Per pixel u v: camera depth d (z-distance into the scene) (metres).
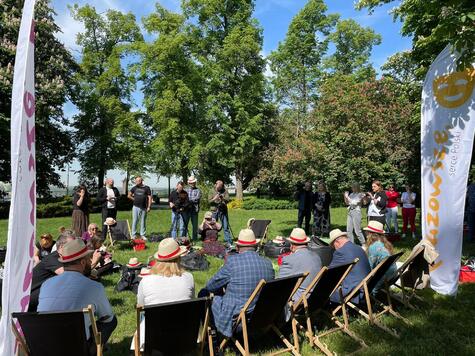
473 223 12.02
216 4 31.34
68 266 3.83
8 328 3.21
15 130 3.29
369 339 4.85
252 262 4.53
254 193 47.06
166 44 29.39
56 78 25.38
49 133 26.91
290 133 29.75
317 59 35.84
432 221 6.62
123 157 33.22
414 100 16.31
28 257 3.50
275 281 4.15
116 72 31.69
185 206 11.95
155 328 3.58
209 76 32.03
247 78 32.06
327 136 14.32
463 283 7.13
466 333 5.00
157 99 30.23
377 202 11.54
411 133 14.87
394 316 5.56
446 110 6.47
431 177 6.64
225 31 32.50
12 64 24.36
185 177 32.16
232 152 32.12
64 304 3.59
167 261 4.21
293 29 35.12
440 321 5.41
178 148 30.52
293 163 14.79
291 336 4.86
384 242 6.19
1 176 25.67
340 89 14.59
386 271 5.45
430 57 11.86
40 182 27.88
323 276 4.70
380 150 13.97
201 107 31.25
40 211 24.06
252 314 4.29
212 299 4.52
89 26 33.00
